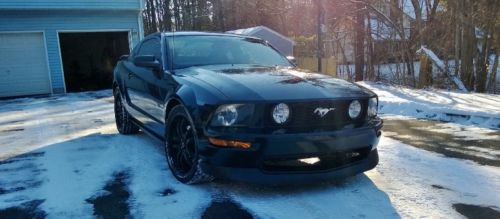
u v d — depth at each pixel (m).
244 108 3.15
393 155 4.59
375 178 3.81
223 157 3.17
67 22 14.45
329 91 3.43
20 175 4.15
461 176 3.86
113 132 6.27
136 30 15.44
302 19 26.55
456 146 5.01
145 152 4.88
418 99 8.81
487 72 14.67
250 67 4.23
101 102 10.87
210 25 38.88
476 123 6.45
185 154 3.67
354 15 17.48
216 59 4.54
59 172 4.21
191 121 3.38
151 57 4.36
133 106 5.29
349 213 3.05
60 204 3.35
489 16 13.73
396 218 2.96
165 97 4.01
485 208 3.14
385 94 9.78
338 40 18.78
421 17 15.91
